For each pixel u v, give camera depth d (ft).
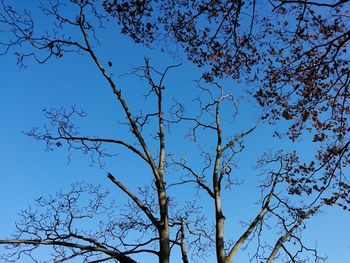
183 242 51.39
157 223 46.37
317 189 50.21
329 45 42.34
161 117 53.93
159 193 48.37
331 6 39.88
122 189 48.14
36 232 44.04
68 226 45.19
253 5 43.83
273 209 50.80
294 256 48.75
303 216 49.24
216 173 53.42
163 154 51.70
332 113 48.21
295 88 47.19
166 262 43.86
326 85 45.85
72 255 43.55
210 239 54.34
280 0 42.63
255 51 46.42
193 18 46.39
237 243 47.57
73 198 45.91
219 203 50.75
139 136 50.39
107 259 43.57
